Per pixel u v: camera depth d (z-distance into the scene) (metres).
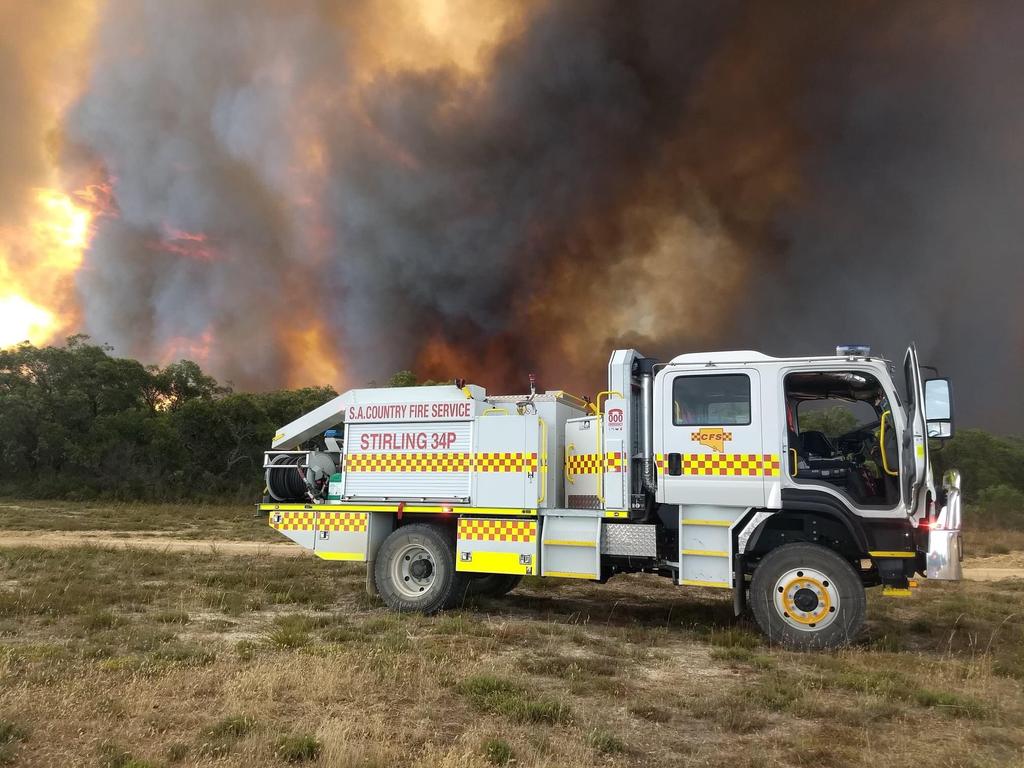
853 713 5.12
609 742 4.43
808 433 8.16
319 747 4.16
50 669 5.69
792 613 7.34
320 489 9.85
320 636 7.43
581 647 7.19
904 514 7.22
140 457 40.09
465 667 6.11
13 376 42.69
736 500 7.67
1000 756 4.39
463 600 9.26
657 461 8.00
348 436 9.71
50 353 44.44
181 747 4.15
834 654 6.98
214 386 56.25
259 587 10.71
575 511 8.40
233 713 4.70
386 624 8.05
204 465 41.22
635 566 8.34
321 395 46.28
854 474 7.70
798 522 7.82
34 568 11.95
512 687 5.48
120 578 11.13
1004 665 6.57
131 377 49.09
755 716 5.04
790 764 4.25
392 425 9.48
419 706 5.08
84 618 7.86
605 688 5.69
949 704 5.36
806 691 5.62
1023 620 9.22
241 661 6.14
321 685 5.36
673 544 8.25
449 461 9.09
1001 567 16.39
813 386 8.13
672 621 8.77
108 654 6.41
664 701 5.39
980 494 30.44
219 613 8.74
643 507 8.30
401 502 9.23
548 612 9.32
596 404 8.61
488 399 9.28
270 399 45.00
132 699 4.96
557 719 4.86
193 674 5.66
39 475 39.53
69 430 40.94
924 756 4.36
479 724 4.77
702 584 7.74
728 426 7.81
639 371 8.57
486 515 8.80
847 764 4.24
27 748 4.13
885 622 8.96
